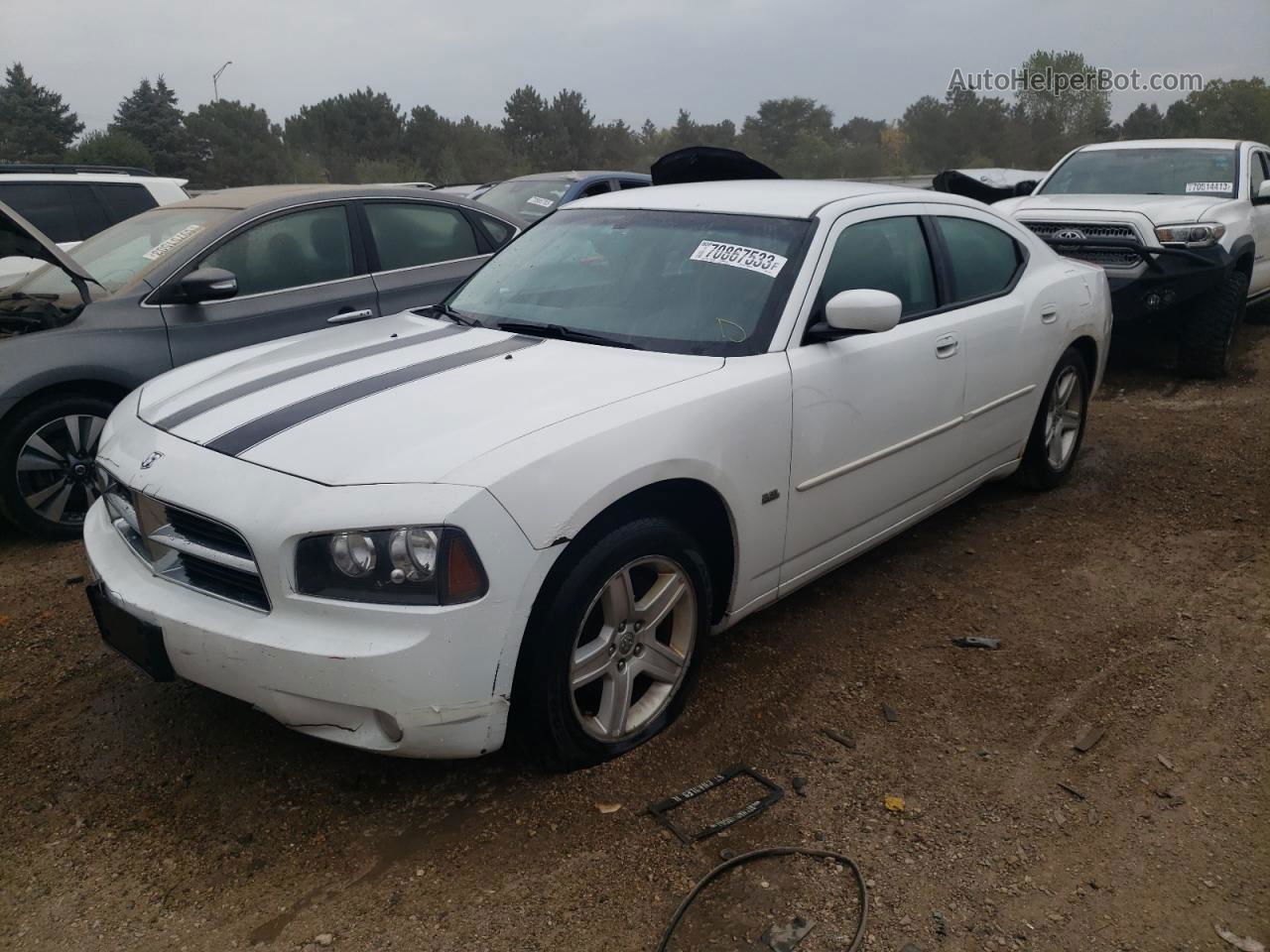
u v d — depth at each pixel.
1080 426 5.38
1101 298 5.25
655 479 2.81
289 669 2.48
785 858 2.60
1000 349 4.36
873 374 3.60
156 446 2.92
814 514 3.48
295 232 5.41
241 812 2.80
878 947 2.31
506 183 11.64
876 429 3.66
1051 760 3.04
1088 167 8.94
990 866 2.59
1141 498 5.23
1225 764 3.00
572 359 3.22
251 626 2.54
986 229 4.58
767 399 3.17
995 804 2.83
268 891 2.51
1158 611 3.98
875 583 4.28
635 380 3.02
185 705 3.34
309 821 2.76
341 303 5.44
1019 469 5.18
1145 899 2.47
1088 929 2.38
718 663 3.60
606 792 2.86
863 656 3.66
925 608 4.04
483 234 6.17
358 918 2.40
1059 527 4.86
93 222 8.12
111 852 2.65
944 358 3.97
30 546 4.77
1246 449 5.98
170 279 4.97
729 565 3.26
